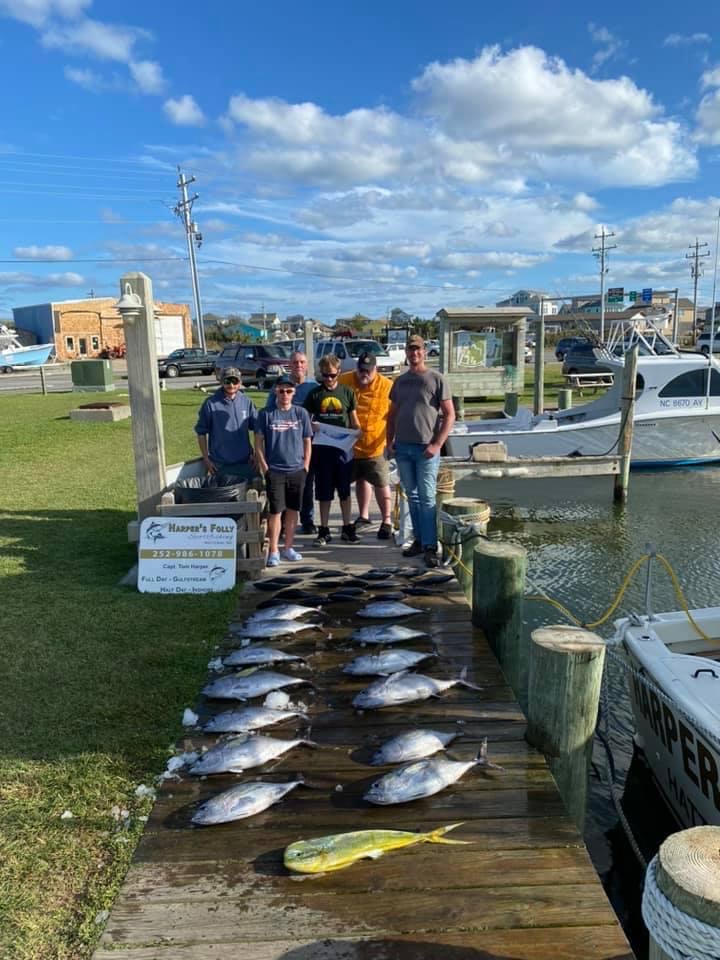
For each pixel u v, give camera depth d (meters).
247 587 5.94
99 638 4.97
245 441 6.84
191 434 15.19
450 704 4.00
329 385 6.85
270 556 6.44
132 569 6.23
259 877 2.68
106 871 2.78
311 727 3.77
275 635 4.81
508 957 2.33
